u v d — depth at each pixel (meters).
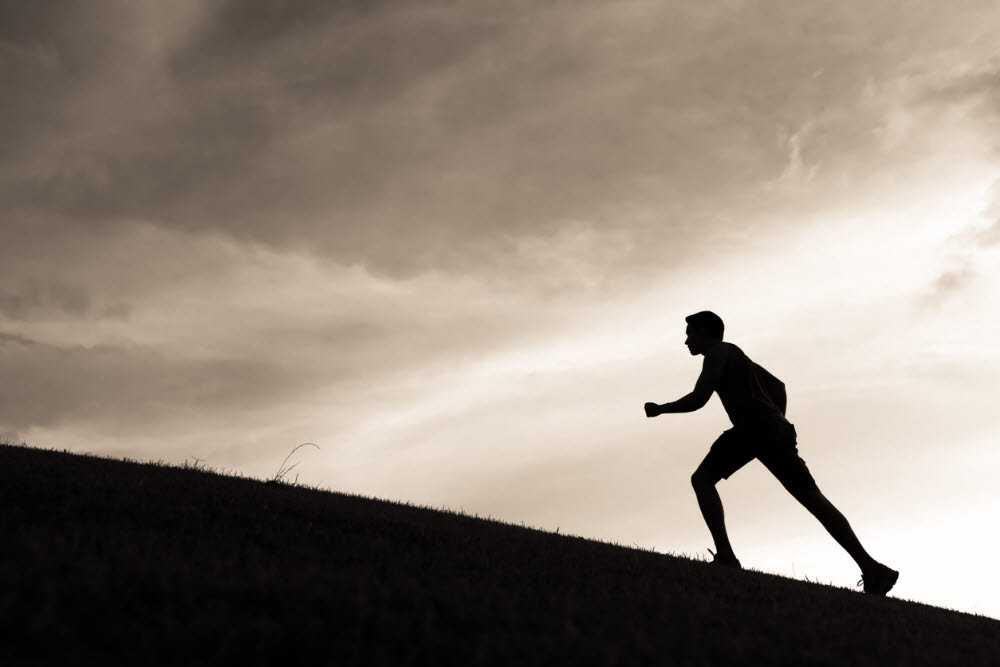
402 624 2.58
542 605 3.26
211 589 2.71
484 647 2.42
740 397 5.98
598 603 3.41
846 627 3.59
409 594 3.01
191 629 2.28
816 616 3.79
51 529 3.34
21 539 2.98
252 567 3.15
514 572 3.95
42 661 1.96
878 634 3.48
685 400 5.97
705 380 5.93
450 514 6.71
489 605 3.10
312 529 4.33
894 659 3.00
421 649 2.37
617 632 2.88
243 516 4.36
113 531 3.44
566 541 5.75
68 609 2.31
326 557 3.64
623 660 2.48
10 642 2.05
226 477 6.52
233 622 2.38
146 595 2.57
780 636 3.18
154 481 5.16
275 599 2.70
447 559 4.05
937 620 4.45
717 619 3.37
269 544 3.82
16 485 4.13
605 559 4.90
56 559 2.72
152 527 3.76
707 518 5.98
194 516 4.13
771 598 4.26
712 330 6.37
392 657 2.29
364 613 2.62
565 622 2.83
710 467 6.11
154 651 2.11
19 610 2.21
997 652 3.53
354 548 3.97
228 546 3.58
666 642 2.76
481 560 4.10
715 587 4.40
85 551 2.96
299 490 6.46
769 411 5.87
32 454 5.84
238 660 2.14
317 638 2.36
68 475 4.74
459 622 2.76
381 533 4.57
